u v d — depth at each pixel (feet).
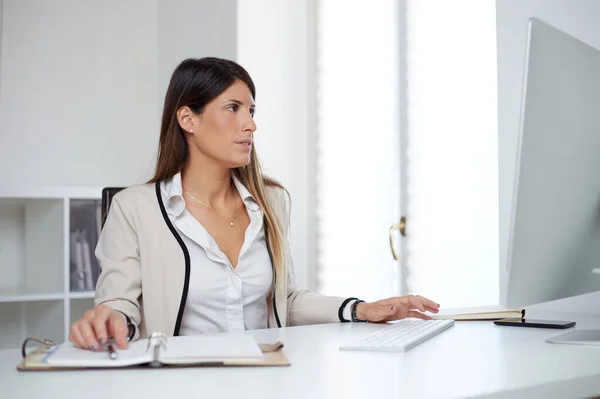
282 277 5.93
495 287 8.04
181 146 5.92
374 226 10.44
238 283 5.60
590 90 4.69
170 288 5.41
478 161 8.39
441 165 9.07
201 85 5.70
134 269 5.41
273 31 11.72
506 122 7.79
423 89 9.46
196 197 5.95
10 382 2.96
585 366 3.28
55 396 2.69
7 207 11.44
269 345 3.71
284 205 6.48
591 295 6.17
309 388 2.79
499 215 7.86
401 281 9.84
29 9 12.41
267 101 11.60
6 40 12.21
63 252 10.47
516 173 4.55
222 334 4.54
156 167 6.02
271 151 11.61
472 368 3.23
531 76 4.45
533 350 3.78
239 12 11.33
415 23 9.64
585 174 4.70
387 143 10.19
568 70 4.59
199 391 2.75
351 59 11.04
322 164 11.64
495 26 8.16
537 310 6.55
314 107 11.89
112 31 13.05
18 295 10.09
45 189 10.31
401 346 3.74
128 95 13.12
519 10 7.60
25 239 11.37
